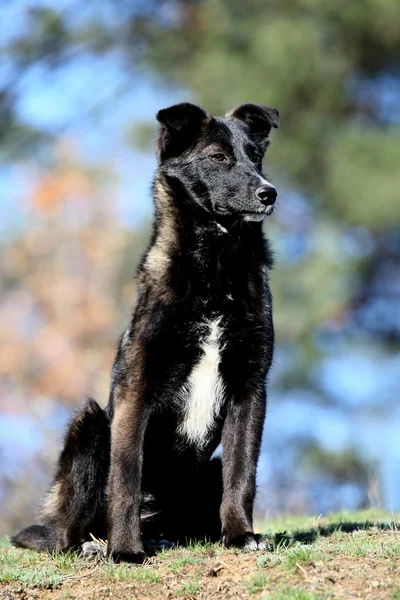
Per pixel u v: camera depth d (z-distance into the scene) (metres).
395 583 5.62
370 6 19.77
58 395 20.27
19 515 15.96
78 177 24.34
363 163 19.30
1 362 20.72
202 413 7.04
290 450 18.45
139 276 7.13
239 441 6.81
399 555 6.07
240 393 6.89
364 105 21.33
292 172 19.78
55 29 23.86
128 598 5.92
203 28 22.36
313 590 5.60
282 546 6.60
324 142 19.88
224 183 7.37
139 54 23.95
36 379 20.62
